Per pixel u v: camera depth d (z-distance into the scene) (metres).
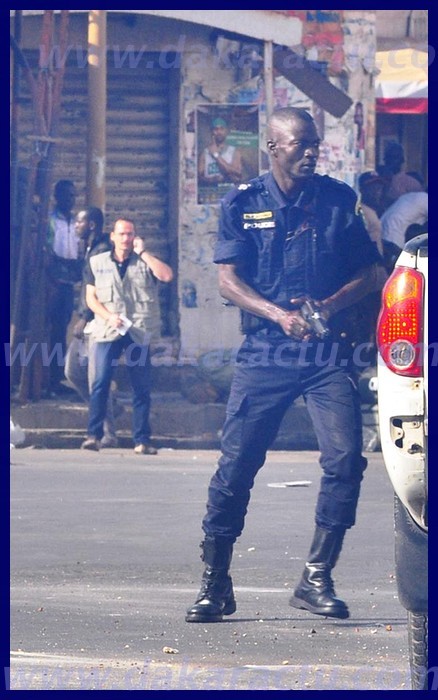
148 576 19.17
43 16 38.00
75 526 23.05
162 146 40.50
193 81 40.12
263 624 16.06
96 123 37.88
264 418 16.38
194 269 40.09
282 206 16.56
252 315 16.45
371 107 40.44
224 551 16.34
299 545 21.42
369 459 31.84
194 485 27.86
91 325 32.72
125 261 32.56
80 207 40.06
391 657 14.24
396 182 36.56
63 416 34.56
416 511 11.69
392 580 18.81
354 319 16.66
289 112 16.59
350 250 16.67
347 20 40.09
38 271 35.78
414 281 11.55
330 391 16.34
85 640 15.02
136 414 32.78
